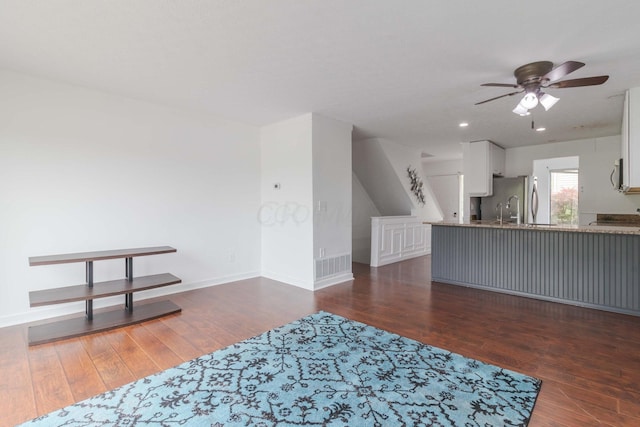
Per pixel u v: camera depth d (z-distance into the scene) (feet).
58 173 10.73
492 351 8.35
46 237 10.53
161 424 5.63
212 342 8.91
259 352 8.29
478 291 14.17
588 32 7.33
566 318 10.80
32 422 5.65
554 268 12.66
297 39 7.77
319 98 12.10
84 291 9.91
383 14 6.73
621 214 17.84
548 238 12.82
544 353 8.24
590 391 6.57
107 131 11.71
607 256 11.59
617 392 6.53
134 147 12.38
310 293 13.74
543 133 17.69
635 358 7.97
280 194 15.70
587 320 10.61
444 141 20.11
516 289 13.57
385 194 23.39
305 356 8.07
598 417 5.77
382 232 20.02
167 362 7.79
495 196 20.80
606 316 11.00
